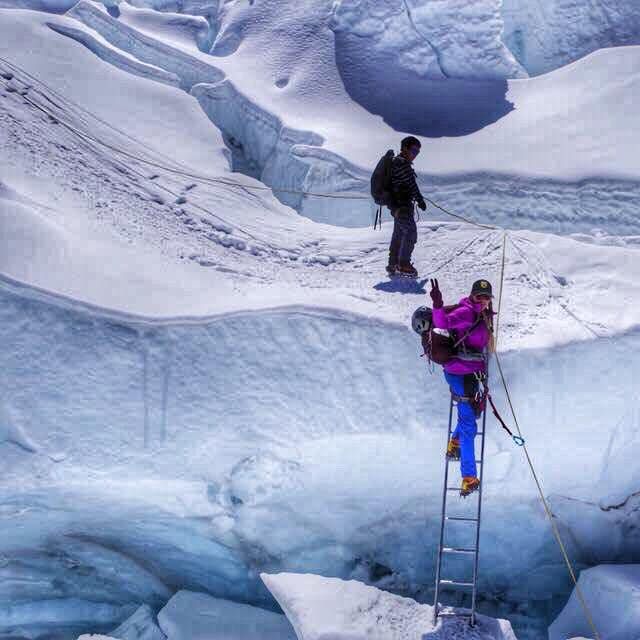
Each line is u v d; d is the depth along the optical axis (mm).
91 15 14961
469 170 11188
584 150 11562
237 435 7430
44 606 8141
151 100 13086
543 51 15031
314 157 11789
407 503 7879
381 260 9766
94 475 7160
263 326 7586
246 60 14680
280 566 8047
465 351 6547
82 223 8930
